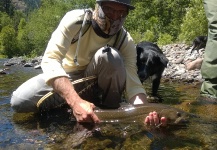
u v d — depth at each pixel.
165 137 0.88
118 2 1.01
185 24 4.43
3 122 1.05
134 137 0.88
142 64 1.77
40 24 12.57
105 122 1.02
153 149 0.79
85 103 0.98
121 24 1.09
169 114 1.00
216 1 1.45
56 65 1.01
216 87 1.47
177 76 2.49
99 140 0.86
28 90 1.13
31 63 4.30
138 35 7.40
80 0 11.85
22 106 1.14
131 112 1.03
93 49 1.15
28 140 0.87
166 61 1.80
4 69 3.38
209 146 0.81
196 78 2.38
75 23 1.06
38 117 1.11
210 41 1.45
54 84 1.00
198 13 4.28
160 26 8.80
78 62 1.17
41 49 12.45
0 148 0.80
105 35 1.11
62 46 1.05
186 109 1.26
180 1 8.77
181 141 0.85
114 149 0.79
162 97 1.58
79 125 1.00
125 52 1.20
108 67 1.13
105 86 1.18
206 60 1.48
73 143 0.84
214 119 1.08
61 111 1.17
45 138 0.88
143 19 9.52
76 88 1.19
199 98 1.49
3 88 1.79
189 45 3.95
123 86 1.19
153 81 1.79
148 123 0.98
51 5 13.25
